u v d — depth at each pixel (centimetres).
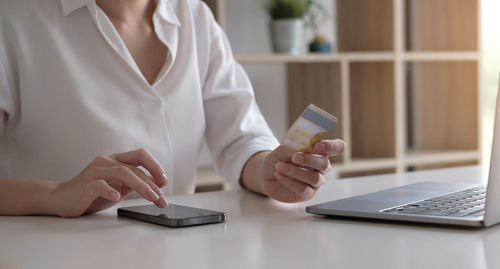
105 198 108
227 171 152
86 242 85
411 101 345
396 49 290
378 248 77
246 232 89
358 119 307
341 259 72
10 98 137
